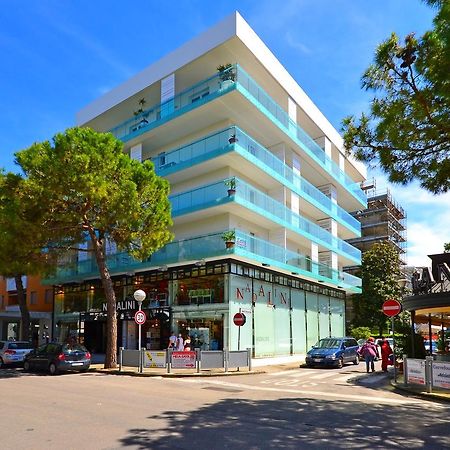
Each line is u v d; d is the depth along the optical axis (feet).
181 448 22.22
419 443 24.47
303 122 119.55
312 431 26.89
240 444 23.27
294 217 103.09
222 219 89.81
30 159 64.18
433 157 35.24
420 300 56.65
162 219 73.00
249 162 88.22
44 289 129.80
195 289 87.71
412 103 32.48
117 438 23.80
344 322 130.00
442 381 43.21
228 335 80.43
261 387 49.90
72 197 65.67
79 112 120.78
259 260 86.02
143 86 103.55
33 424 27.14
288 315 100.12
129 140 103.24
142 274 98.27
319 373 68.39
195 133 99.35
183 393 42.88
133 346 99.66
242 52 90.89
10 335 137.80
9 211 63.82
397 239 228.63
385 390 48.57
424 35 30.94
